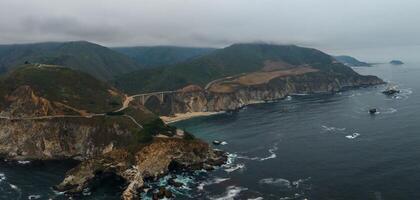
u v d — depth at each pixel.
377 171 142.62
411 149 167.25
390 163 150.50
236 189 132.38
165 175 152.62
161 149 154.62
